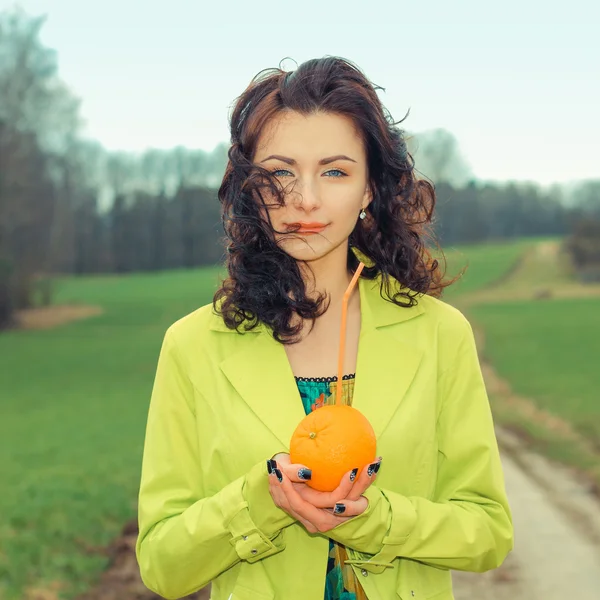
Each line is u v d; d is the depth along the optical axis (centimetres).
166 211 8238
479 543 190
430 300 212
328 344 204
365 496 178
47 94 5072
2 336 4750
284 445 189
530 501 1030
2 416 2130
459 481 201
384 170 204
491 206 8806
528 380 2327
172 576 190
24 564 783
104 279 7956
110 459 1480
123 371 3212
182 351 202
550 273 7106
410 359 199
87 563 787
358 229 212
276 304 198
